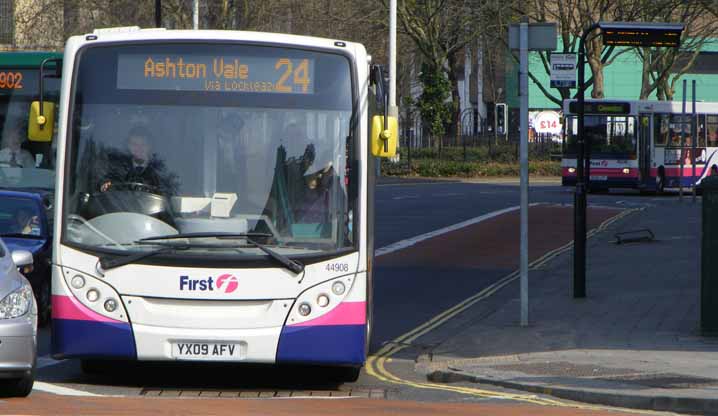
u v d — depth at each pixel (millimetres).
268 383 24641
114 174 22688
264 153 22812
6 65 43219
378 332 32250
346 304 22469
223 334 22016
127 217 22375
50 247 33469
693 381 23453
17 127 43062
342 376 25047
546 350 27906
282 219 22562
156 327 22016
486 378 24484
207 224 22344
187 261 22047
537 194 98812
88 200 22578
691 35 131875
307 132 22984
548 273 45219
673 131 100375
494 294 39531
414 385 24609
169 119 22875
